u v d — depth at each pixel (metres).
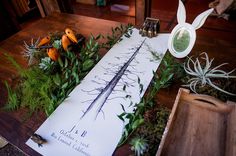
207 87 0.71
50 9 1.61
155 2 2.53
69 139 0.62
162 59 0.85
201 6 2.32
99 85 0.78
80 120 0.67
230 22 2.04
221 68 0.79
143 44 0.95
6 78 0.89
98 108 0.70
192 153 0.54
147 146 0.56
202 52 0.87
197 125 0.59
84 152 0.59
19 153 1.37
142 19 1.47
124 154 0.58
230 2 2.01
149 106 0.68
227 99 0.66
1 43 1.11
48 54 0.85
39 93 0.75
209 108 0.61
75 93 0.76
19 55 1.01
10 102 0.75
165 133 0.54
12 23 2.00
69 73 0.82
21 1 2.57
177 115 0.61
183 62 0.82
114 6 2.62
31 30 1.19
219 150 0.54
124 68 0.84
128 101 0.71
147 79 0.78
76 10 2.62
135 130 0.62
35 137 0.63
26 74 0.82
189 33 0.79
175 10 2.35
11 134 0.67
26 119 0.70
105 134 0.62
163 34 0.99
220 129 0.57
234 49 0.88
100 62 0.88
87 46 0.92
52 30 1.17
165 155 0.53
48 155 0.60
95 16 2.48
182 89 0.63
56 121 0.68
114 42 0.97
